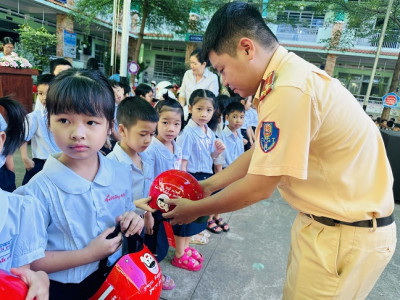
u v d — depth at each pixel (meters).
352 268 0.99
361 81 16.47
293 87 0.89
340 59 16.16
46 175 0.96
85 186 1.00
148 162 1.75
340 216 0.97
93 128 0.92
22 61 4.10
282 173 0.90
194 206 1.12
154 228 1.39
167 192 1.24
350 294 1.05
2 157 0.98
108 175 1.08
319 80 0.94
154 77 19.16
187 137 2.23
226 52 1.01
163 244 1.56
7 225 0.80
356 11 8.75
